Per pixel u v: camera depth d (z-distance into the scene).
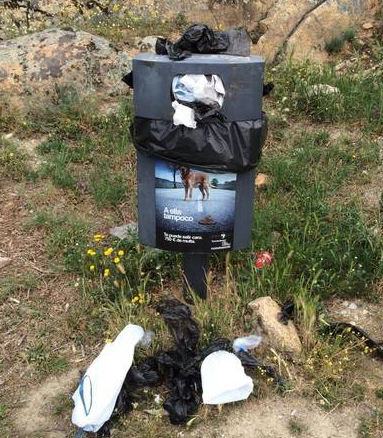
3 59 2.73
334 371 1.48
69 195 2.25
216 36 1.47
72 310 1.71
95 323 1.65
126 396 1.40
